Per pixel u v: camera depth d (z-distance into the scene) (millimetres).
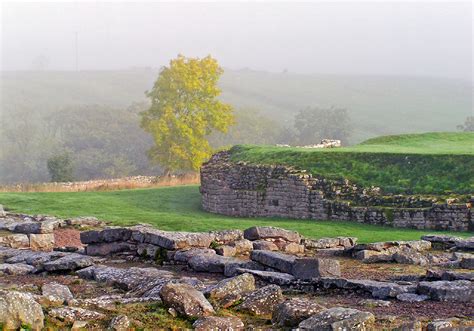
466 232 31625
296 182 37875
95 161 119312
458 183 34469
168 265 20109
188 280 15305
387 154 38250
